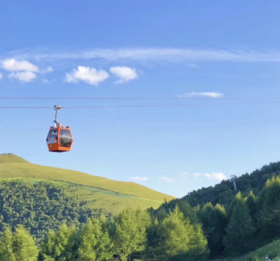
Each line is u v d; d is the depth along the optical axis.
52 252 66.19
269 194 76.88
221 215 85.06
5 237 62.03
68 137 40.12
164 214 85.38
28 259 61.81
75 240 69.19
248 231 74.69
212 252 82.81
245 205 76.56
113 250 67.69
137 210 77.50
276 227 75.50
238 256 74.12
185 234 71.88
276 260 46.03
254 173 158.50
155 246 71.56
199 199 149.12
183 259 70.62
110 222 76.44
